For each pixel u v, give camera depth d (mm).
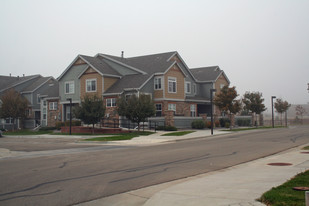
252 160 14297
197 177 10750
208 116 44469
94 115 31031
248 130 37000
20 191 8914
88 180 10273
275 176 10109
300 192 7523
